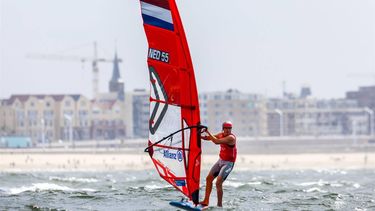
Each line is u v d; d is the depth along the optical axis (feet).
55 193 403.34
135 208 337.93
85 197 381.19
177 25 265.54
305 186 479.41
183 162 270.26
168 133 271.90
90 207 343.26
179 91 268.62
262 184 483.92
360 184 517.14
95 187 461.37
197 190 271.28
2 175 610.65
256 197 384.68
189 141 269.03
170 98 270.46
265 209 336.29
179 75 267.80
